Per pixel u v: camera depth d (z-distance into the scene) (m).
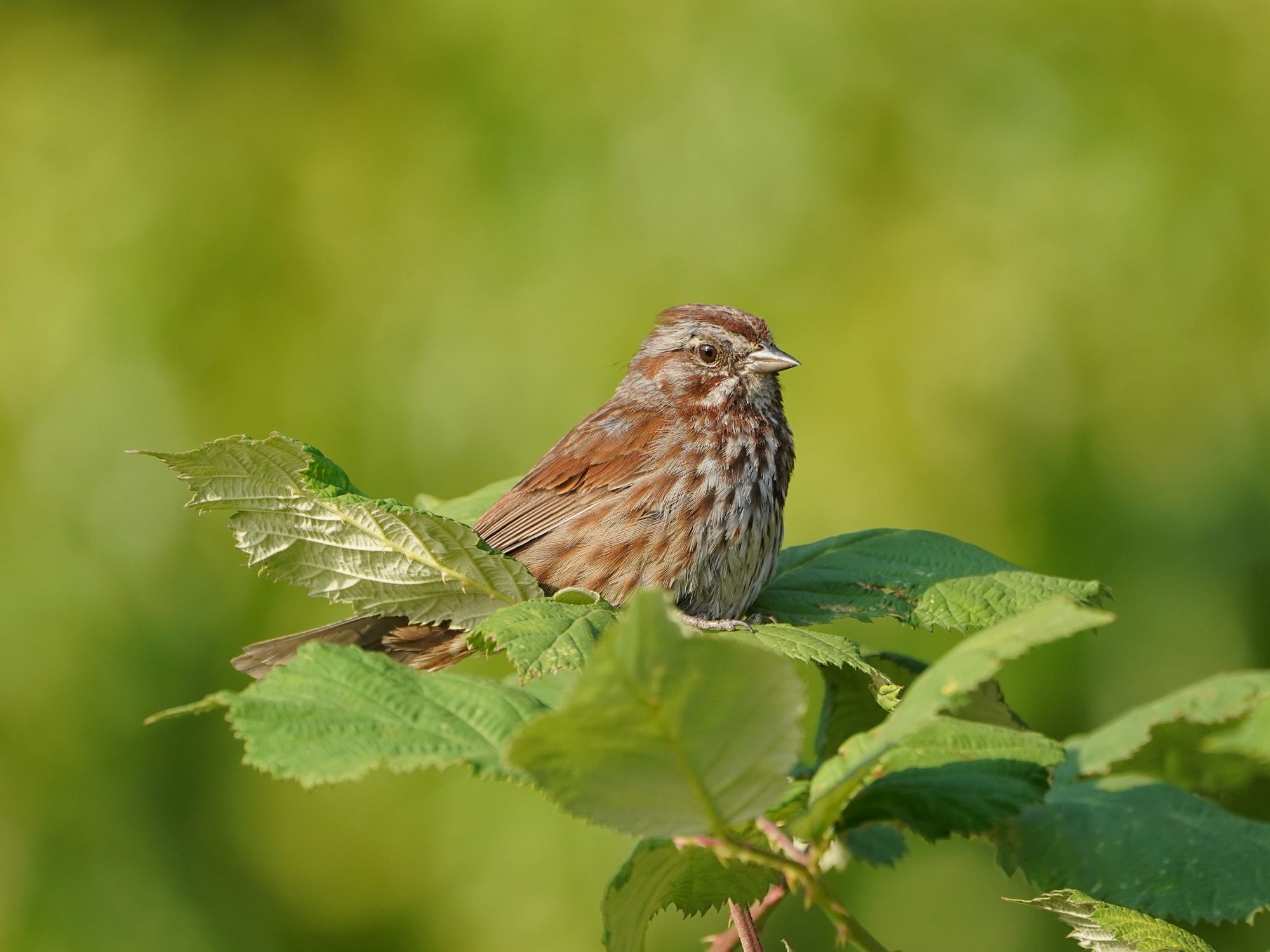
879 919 12.53
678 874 4.14
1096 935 4.23
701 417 7.43
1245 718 5.51
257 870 12.55
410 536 4.58
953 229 11.86
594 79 12.64
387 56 13.44
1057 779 5.47
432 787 12.33
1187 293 11.90
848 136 12.10
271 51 13.66
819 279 11.79
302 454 4.40
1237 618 11.66
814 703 11.59
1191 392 11.82
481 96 12.95
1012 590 5.38
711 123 12.16
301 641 6.25
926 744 4.47
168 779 12.38
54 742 11.98
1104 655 11.83
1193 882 4.89
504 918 11.71
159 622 12.15
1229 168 12.19
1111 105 12.31
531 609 4.43
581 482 7.21
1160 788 5.30
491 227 12.44
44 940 11.90
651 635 2.85
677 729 2.99
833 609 5.54
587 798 3.09
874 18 12.45
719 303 11.79
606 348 11.73
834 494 11.27
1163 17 12.62
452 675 3.78
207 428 12.25
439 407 12.06
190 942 12.16
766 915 4.91
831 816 3.62
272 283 12.67
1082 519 11.57
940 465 11.34
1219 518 11.73
